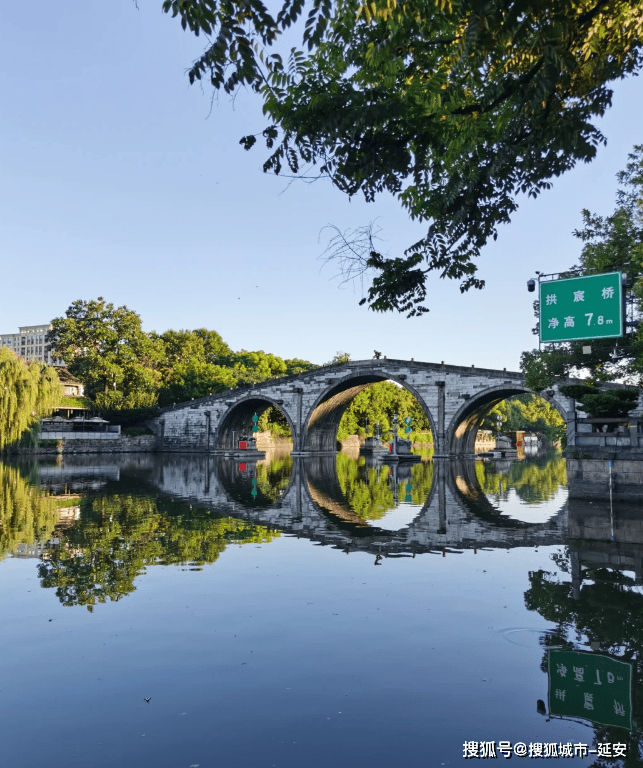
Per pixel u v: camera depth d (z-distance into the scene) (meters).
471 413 56.91
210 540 13.83
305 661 6.71
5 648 7.09
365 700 5.81
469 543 13.69
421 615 8.29
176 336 95.94
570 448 23.03
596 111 8.60
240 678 6.28
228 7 5.97
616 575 10.60
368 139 8.27
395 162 8.41
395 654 6.92
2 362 50.53
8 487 26.62
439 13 6.66
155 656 6.86
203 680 6.24
